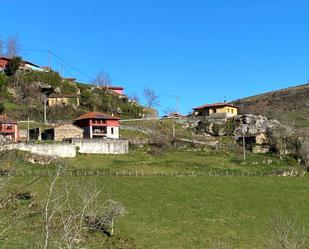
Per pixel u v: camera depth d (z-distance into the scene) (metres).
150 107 196.88
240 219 73.00
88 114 139.50
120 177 95.06
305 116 198.38
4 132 121.44
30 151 104.31
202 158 123.69
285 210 79.75
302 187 99.50
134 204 76.25
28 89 163.00
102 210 61.66
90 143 115.88
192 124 159.00
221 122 155.50
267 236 62.28
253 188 95.38
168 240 60.78
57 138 125.12
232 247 59.47
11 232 28.31
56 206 23.27
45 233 21.95
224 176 105.19
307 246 56.31
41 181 67.62
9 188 28.11
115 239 56.69
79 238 33.66
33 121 140.75
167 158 121.12
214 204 80.81
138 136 141.62
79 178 87.69
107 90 186.25
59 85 170.38
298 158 127.69
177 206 77.62
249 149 136.12
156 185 91.06
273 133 138.50
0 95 155.50
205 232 65.50
